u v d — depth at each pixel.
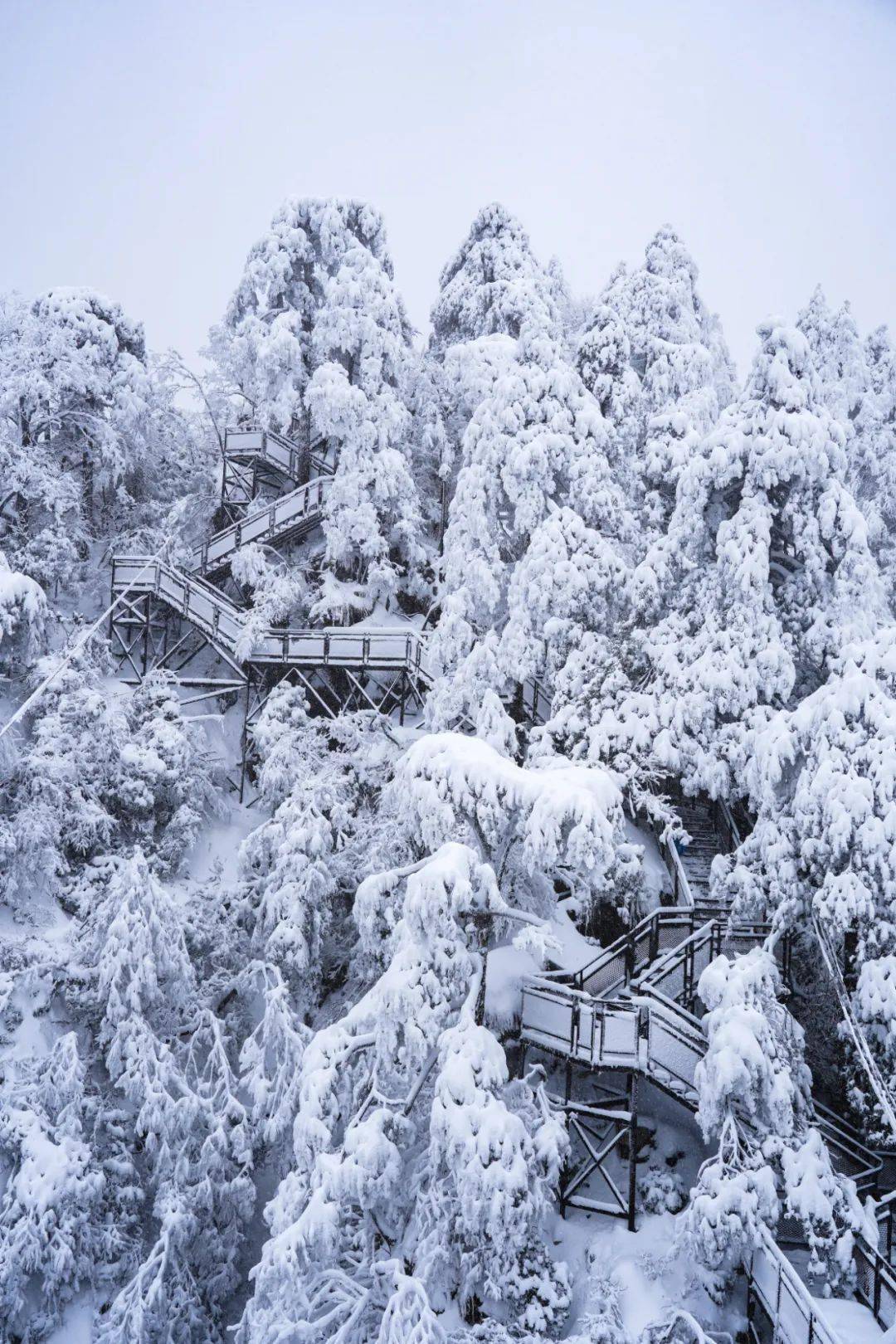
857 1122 16.41
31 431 27.36
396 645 24.47
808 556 19.44
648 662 20.72
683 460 24.05
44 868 19.38
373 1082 14.26
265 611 25.11
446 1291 14.21
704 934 17.42
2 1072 16.61
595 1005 15.43
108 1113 16.81
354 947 19.06
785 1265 12.03
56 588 26.58
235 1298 17.14
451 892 14.01
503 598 22.53
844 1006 15.23
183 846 21.62
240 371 30.83
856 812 14.81
